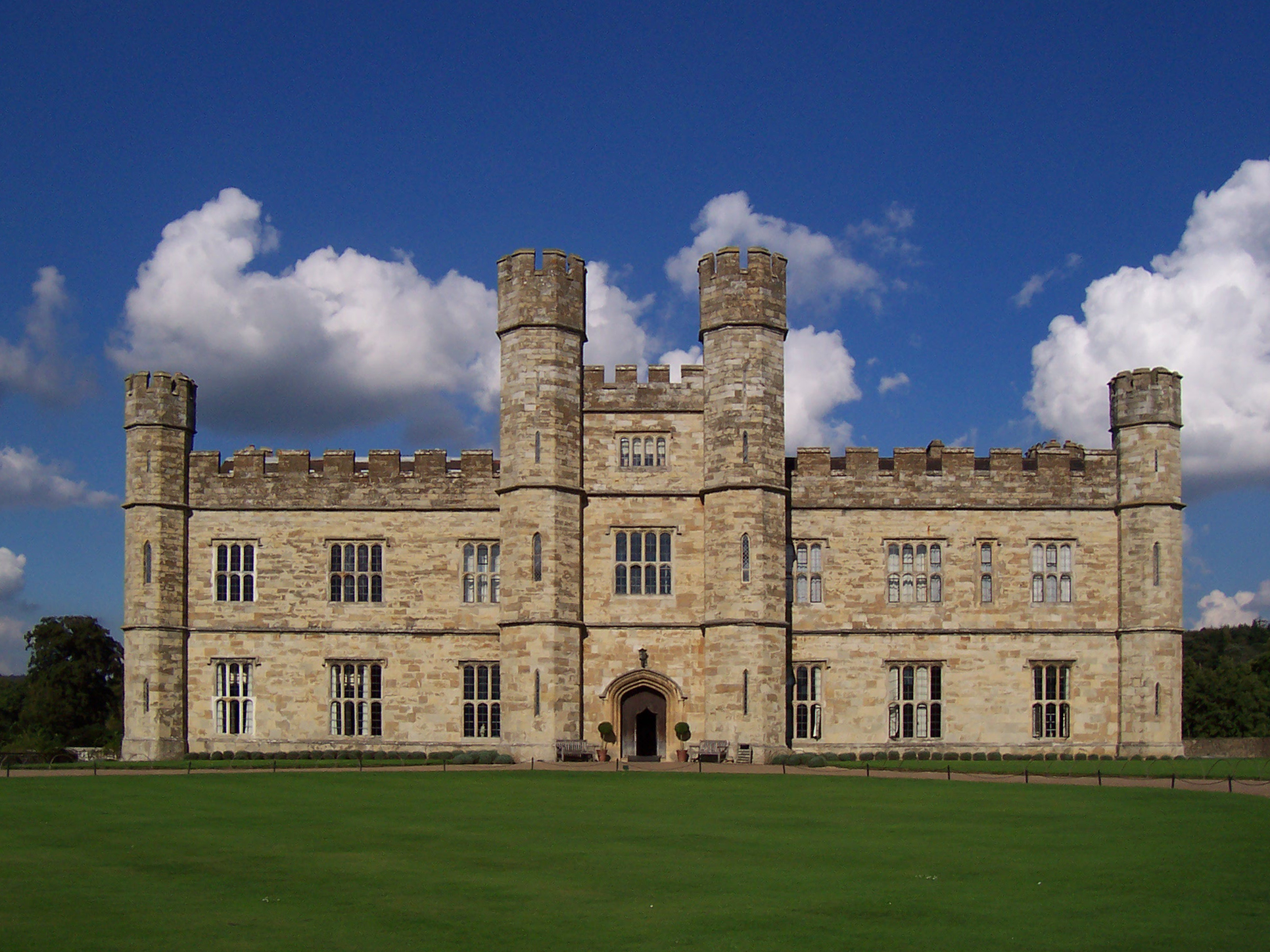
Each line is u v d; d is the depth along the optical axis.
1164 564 48.38
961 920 16.81
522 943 15.58
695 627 48.25
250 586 50.53
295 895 18.22
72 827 25.33
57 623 75.25
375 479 50.78
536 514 47.41
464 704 49.69
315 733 49.78
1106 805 29.92
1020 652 49.31
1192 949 15.41
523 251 48.59
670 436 49.31
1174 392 49.25
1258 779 37.69
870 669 49.25
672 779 37.41
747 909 17.42
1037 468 50.06
